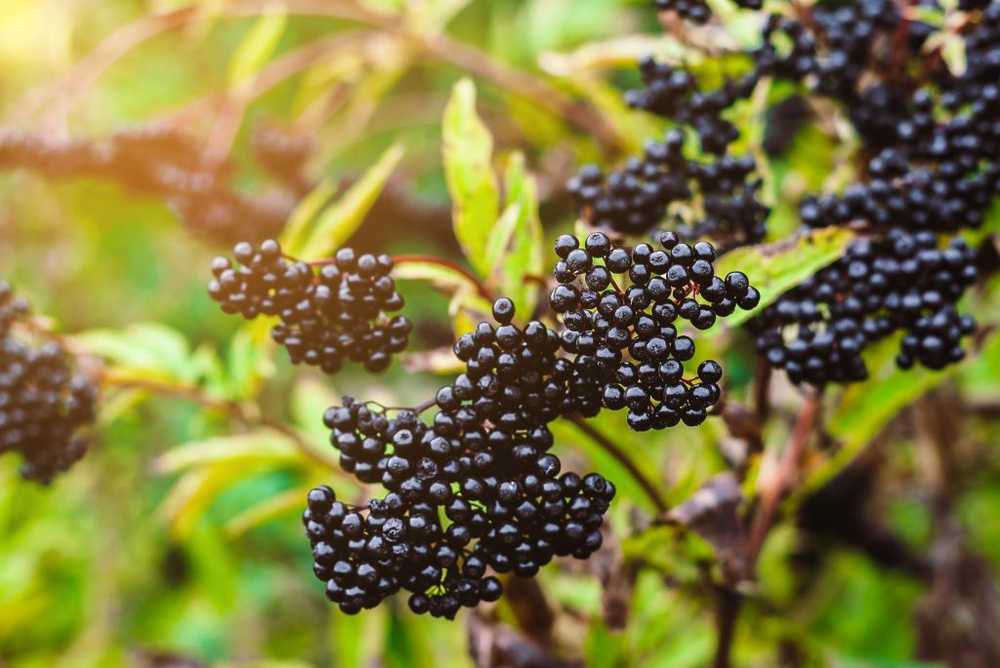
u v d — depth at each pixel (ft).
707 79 2.59
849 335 2.34
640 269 2.08
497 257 2.39
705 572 2.52
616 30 3.75
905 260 2.34
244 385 2.71
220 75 4.49
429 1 3.13
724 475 2.47
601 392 2.12
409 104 4.30
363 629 2.99
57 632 4.00
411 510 2.11
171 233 4.07
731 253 2.33
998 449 3.58
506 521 2.12
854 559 3.75
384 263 2.22
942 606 3.22
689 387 2.11
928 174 2.38
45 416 2.47
